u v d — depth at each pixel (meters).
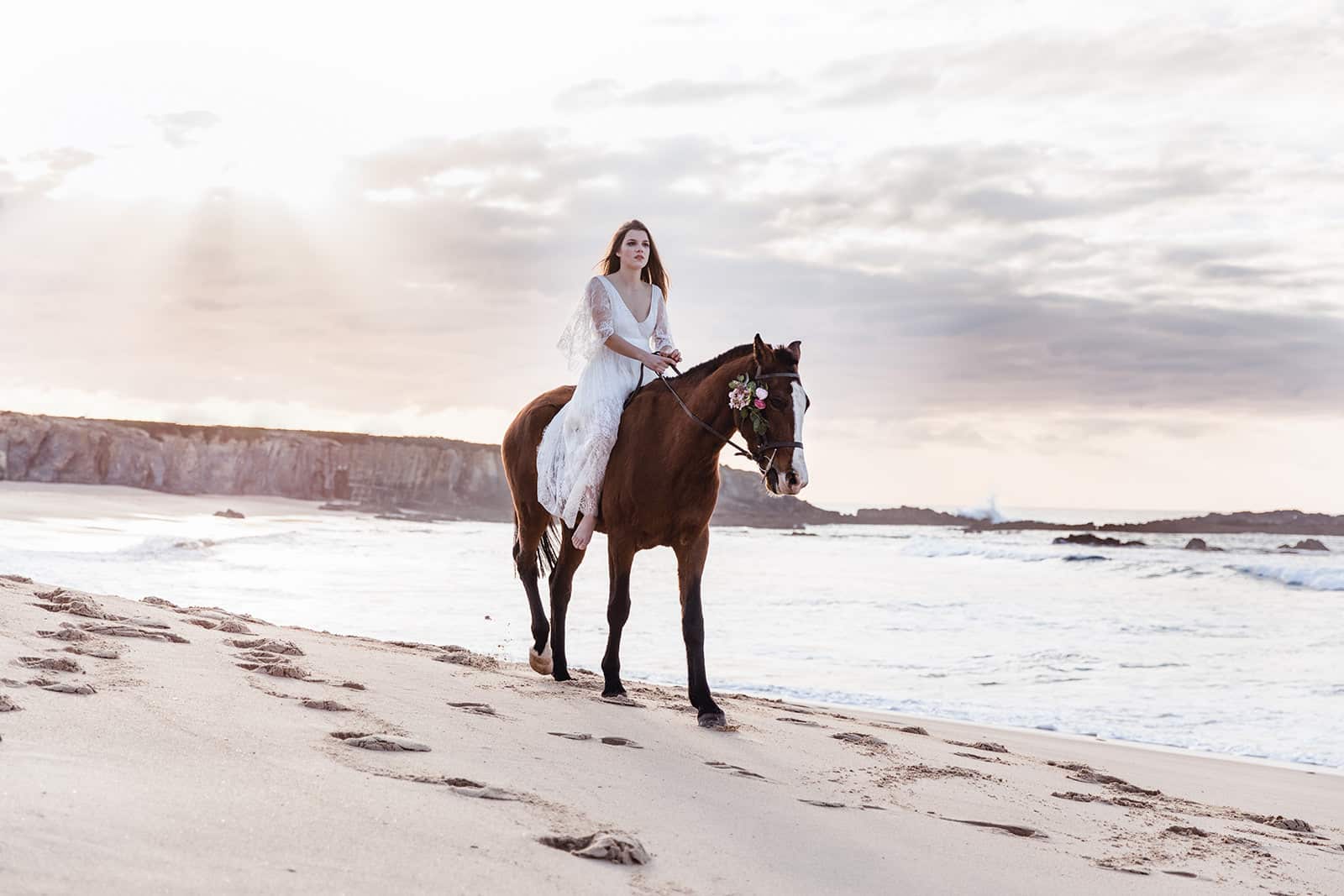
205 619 7.45
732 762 5.03
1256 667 13.97
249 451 91.44
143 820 2.65
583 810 3.58
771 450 5.82
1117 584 29.53
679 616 17.36
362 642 8.27
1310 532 88.62
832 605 22.05
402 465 99.94
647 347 6.84
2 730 3.40
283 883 2.35
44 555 20.91
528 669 7.70
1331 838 5.46
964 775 5.65
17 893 2.04
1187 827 4.99
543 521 7.57
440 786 3.55
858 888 3.26
